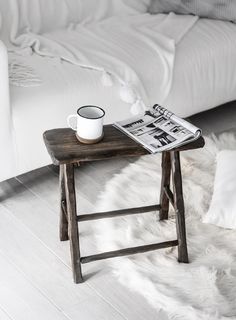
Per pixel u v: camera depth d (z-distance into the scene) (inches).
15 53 98.1
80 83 91.1
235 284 75.0
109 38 106.3
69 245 81.6
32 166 90.1
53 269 77.5
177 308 71.3
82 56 97.1
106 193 90.9
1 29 102.7
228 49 110.7
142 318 70.8
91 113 72.8
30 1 104.9
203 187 93.0
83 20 114.0
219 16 116.5
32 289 74.2
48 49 99.5
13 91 85.6
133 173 95.7
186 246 77.5
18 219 86.0
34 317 70.4
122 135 73.9
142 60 100.2
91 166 99.4
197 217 86.9
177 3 117.6
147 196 90.5
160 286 74.2
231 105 124.3
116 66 96.6
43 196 91.4
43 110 87.0
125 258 78.4
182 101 107.1
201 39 109.3
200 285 74.3
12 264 77.8
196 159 100.9
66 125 90.8
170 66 101.7
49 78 90.0
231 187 85.5
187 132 73.9
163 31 110.7
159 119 77.0
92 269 77.6
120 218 85.5
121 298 73.5
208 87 110.5
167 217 85.4
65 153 69.6
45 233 83.7
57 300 72.9
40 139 88.5
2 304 71.9
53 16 109.5
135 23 115.3
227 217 82.4
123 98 95.3
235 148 105.0
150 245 76.6
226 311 70.9
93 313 71.4
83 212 87.9
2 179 87.9
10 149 85.8
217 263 78.0
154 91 101.0
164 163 79.4
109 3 117.4
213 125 115.3
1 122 82.4
